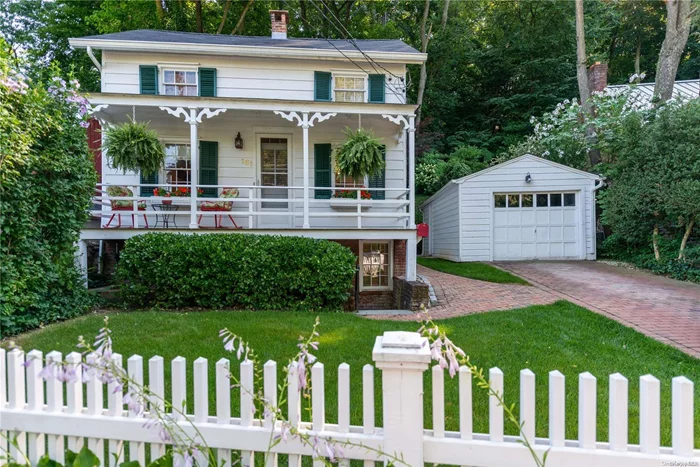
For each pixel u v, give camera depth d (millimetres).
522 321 5238
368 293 9227
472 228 11961
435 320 5480
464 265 10992
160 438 1727
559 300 6449
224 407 1800
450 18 20297
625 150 9875
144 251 6297
